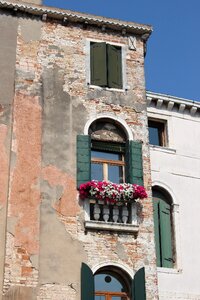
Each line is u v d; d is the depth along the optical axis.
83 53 16.47
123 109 16.08
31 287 13.45
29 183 14.43
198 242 17.94
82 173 14.84
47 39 16.28
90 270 13.85
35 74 15.75
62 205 14.44
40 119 15.23
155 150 18.56
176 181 18.47
